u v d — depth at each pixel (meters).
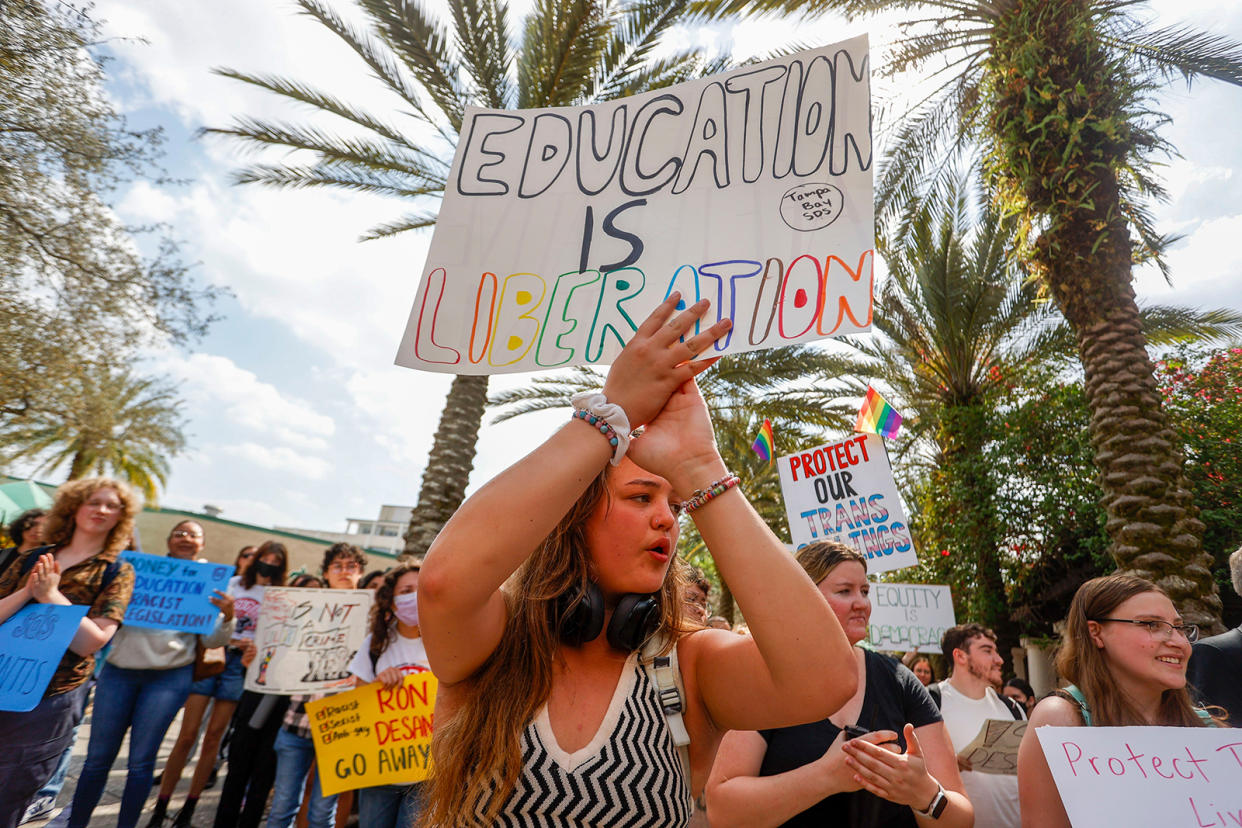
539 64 8.20
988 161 6.91
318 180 8.86
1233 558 3.05
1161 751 1.62
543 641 1.12
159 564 3.96
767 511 16.20
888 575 11.80
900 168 9.25
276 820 3.61
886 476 4.73
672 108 1.68
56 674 2.93
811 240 1.47
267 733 3.96
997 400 10.75
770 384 11.13
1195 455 8.65
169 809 4.82
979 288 10.59
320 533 49.78
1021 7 6.43
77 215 10.41
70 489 3.26
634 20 7.94
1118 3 6.63
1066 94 6.11
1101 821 1.54
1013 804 2.43
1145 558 5.43
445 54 8.11
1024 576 9.88
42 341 10.39
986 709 3.21
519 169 1.70
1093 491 8.94
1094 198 6.13
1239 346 9.44
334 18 8.04
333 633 3.78
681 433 1.09
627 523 1.17
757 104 1.62
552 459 1.00
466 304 1.59
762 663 1.09
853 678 1.00
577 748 1.05
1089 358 6.11
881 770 1.57
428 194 9.08
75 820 3.51
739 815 1.72
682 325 1.11
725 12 7.80
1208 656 2.52
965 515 10.26
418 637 3.70
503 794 1.00
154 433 15.68
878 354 12.42
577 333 1.53
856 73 1.56
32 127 9.61
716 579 17.58
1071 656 2.02
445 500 8.02
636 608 1.14
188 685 3.89
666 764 1.08
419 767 3.41
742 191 1.56
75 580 3.13
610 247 1.59
